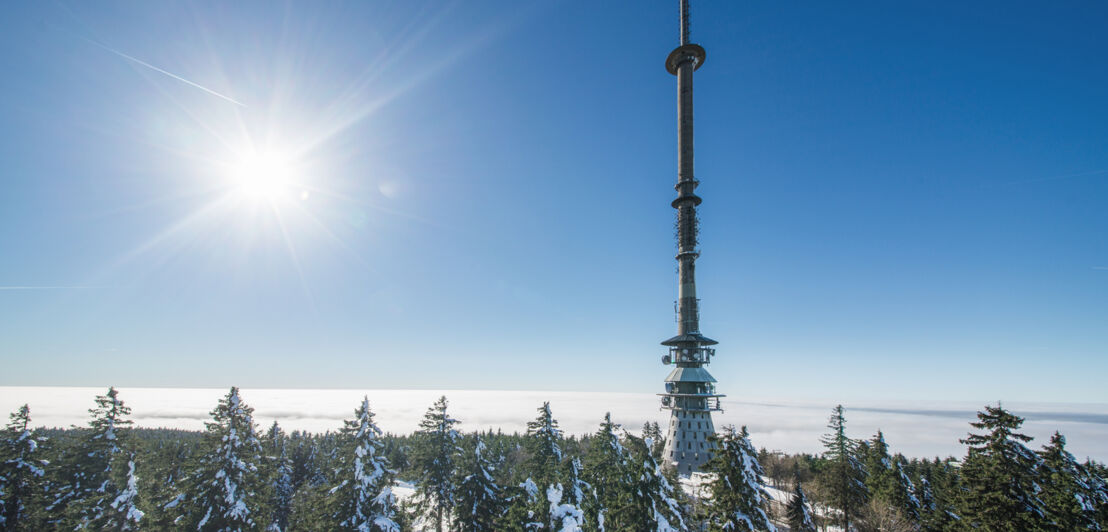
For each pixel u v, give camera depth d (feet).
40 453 102.89
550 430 119.96
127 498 99.76
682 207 274.16
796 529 102.27
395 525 95.35
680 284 268.41
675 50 294.05
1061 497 87.66
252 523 93.86
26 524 96.48
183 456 164.96
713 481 82.74
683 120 285.84
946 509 111.45
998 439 84.94
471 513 105.70
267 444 118.42
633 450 82.64
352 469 97.04
